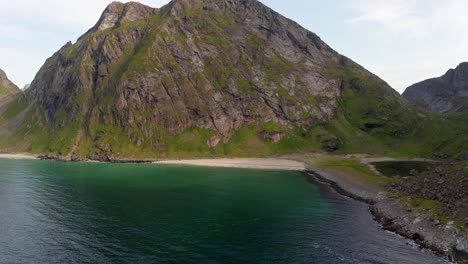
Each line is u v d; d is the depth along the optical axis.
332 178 118.94
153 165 166.25
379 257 49.50
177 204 79.12
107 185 104.00
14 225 62.03
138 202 80.69
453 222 55.03
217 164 170.62
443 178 78.00
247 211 73.69
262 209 75.62
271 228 62.06
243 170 146.88
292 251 51.34
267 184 109.12
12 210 72.12
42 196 86.25
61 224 62.84
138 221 65.06
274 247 52.84
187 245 53.00
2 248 51.28
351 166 142.88
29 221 64.56
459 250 49.22
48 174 126.81
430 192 72.25
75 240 54.72
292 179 120.94
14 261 46.88
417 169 126.44
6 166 150.50
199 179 118.50
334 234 59.41
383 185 94.25
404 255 50.31
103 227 61.25
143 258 48.06
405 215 65.62
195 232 59.09
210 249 51.56
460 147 177.25
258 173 137.00
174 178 120.62
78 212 71.00
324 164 154.12
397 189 85.62
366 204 82.25
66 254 49.28
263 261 47.62
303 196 90.56
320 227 63.16
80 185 103.25
